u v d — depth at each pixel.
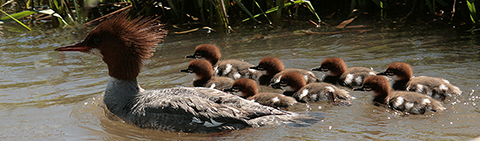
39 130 8.09
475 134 7.32
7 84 10.36
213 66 12.07
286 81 10.20
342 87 10.67
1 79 10.66
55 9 14.45
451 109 8.46
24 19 15.91
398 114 8.46
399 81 10.21
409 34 13.45
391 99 8.91
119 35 8.44
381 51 12.10
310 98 9.48
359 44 12.77
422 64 10.98
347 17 15.38
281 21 15.32
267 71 11.23
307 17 15.62
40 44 13.38
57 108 9.07
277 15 15.56
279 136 7.54
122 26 8.49
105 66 11.64
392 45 12.52
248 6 16.31
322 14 15.88
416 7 15.95
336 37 13.48
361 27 14.37
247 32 14.31
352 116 8.43
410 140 7.23
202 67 10.93
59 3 14.44
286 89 10.31
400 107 8.66
